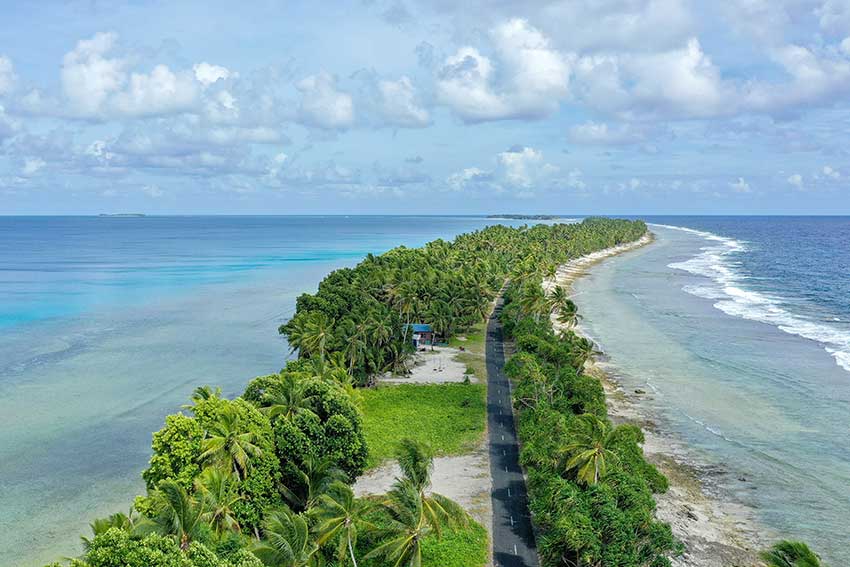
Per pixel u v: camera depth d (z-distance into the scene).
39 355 113.75
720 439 70.06
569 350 88.62
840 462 64.25
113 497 61.25
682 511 55.34
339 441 54.88
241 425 49.50
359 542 46.94
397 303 115.25
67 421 80.44
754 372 94.44
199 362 109.44
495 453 66.50
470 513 54.19
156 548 31.00
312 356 74.50
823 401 81.56
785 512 55.16
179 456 46.62
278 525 37.59
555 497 46.94
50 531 55.16
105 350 117.75
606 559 42.59
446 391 86.50
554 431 57.50
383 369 94.38
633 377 92.44
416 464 43.75
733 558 48.69
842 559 48.34
